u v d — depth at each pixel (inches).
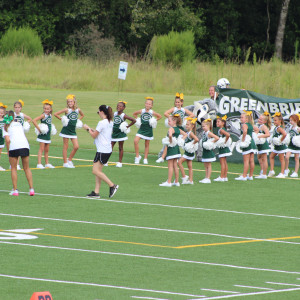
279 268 1167.0
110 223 1498.5
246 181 2230.6
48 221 1496.1
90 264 1149.1
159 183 2108.8
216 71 5393.7
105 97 4589.1
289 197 1934.1
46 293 781.3
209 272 1123.9
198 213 1651.1
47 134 2332.7
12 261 1147.9
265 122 2336.4
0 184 1995.6
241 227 1507.1
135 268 1133.7
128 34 7815.0
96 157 1798.7
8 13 7741.1
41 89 5083.7
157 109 4082.2
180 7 7785.4
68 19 7824.8
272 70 5315.0
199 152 2701.8
